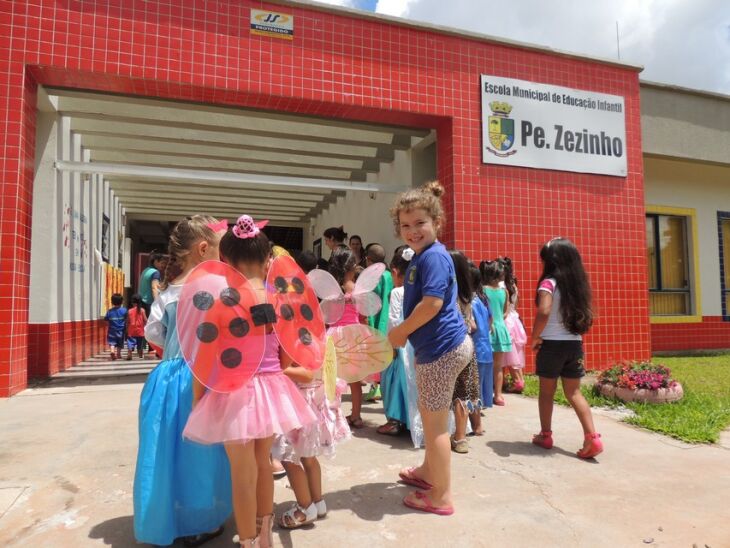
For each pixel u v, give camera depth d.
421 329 2.89
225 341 2.23
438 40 7.36
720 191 11.89
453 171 7.37
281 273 2.53
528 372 7.63
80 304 8.48
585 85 8.17
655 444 4.21
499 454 3.95
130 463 3.54
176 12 6.17
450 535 2.62
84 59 5.81
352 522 2.76
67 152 7.62
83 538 2.52
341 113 7.14
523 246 7.65
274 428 2.19
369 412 5.28
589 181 8.13
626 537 2.62
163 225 15.74
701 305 11.49
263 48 6.51
